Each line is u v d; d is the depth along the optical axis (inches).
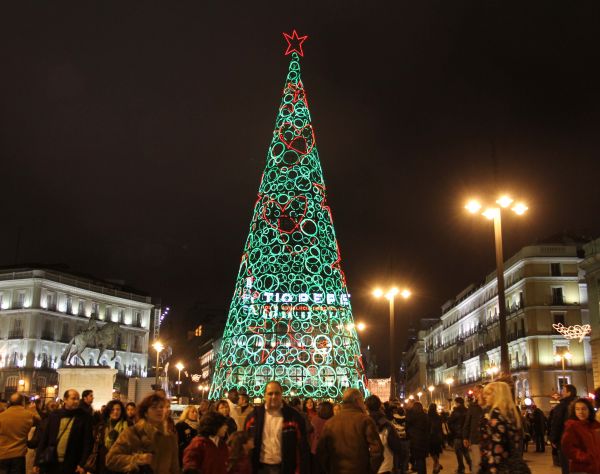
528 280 2566.4
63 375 1465.3
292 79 1275.8
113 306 3284.9
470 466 774.5
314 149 1258.0
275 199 1237.7
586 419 372.2
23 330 2869.1
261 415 362.9
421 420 666.8
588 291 2164.1
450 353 3809.1
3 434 467.2
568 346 2486.5
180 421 439.5
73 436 420.8
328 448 360.5
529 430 1152.8
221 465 328.5
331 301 1272.1
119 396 948.0
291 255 1248.8
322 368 1373.0
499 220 873.5
